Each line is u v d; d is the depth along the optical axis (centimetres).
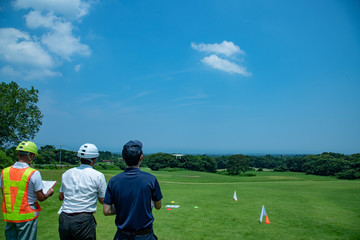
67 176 354
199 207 1102
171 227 763
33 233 374
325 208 1127
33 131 3441
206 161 9238
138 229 280
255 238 674
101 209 976
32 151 384
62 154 6259
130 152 296
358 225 831
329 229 780
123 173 300
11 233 362
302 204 1223
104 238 627
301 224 836
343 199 1396
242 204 1198
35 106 3456
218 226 786
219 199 1348
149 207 291
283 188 2058
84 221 341
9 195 359
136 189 285
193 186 2241
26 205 361
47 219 773
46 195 386
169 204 1166
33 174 365
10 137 3181
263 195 1543
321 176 6291
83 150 369
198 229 746
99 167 5653
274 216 948
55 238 598
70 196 345
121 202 284
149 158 9875
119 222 286
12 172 363
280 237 689
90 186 349
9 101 3130
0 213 788
